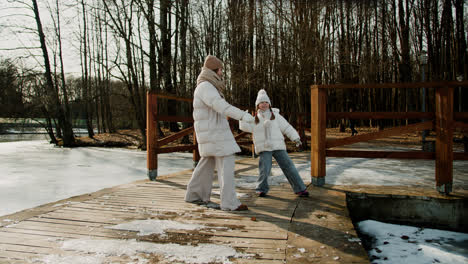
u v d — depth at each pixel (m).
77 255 1.89
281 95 16.53
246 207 2.91
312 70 12.02
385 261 2.31
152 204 3.12
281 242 2.10
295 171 3.44
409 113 3.56
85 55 21.19
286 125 3.56
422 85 3.38
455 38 19.08
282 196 3.45
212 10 15.00
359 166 6.41
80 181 5.61
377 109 25.14
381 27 19.83
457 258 2.36
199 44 14.76
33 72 15.80
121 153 12.16
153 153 4.53
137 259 1.83
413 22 19.67
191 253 1.92
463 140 7.79
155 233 2.27
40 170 7.17
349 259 1.82
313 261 1.80
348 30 21.19
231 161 2.96
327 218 2.63
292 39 11.85
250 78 13.70
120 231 2.31
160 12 14.38
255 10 13.69
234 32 14.32
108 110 22.69
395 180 4.51
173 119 4.95
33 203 3.83
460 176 4.77
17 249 1.98
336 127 31.97
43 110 16.70
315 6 11.52
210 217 2.68
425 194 3.38
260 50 14.79
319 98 3.82
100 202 3.19
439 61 19.50
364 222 3.33
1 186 5.07
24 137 25.55
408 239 2.83
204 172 3.17
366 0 18.89
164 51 14.30
